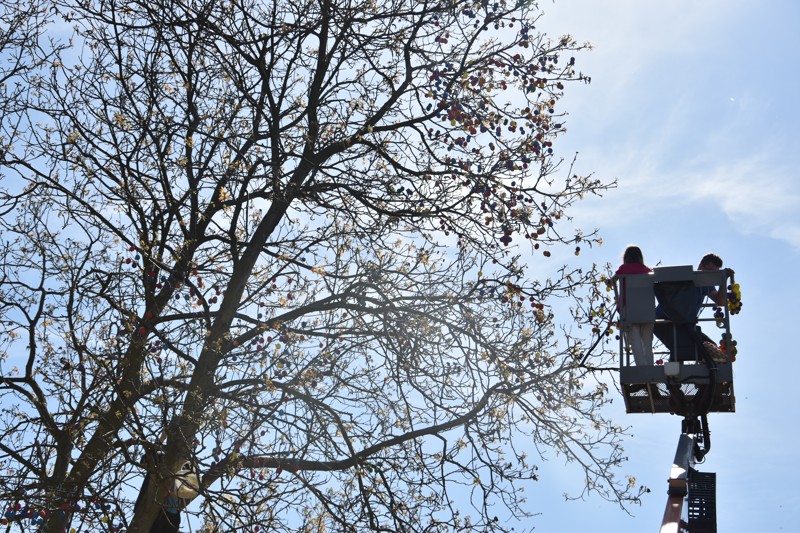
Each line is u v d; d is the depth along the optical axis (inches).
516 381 434.0
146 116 445.7
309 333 434.0
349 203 461.1
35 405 409.7
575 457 433.1
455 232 460.1
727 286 393.4
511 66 473.4
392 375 431.8
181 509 377.4
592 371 419.5
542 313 438.0
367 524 399.9
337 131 472.4
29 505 369.4
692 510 370.9
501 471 419.8
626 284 398.3
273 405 390.9
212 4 459.5
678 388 399.9
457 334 438.3
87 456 394.3
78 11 461.7
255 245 444.5
